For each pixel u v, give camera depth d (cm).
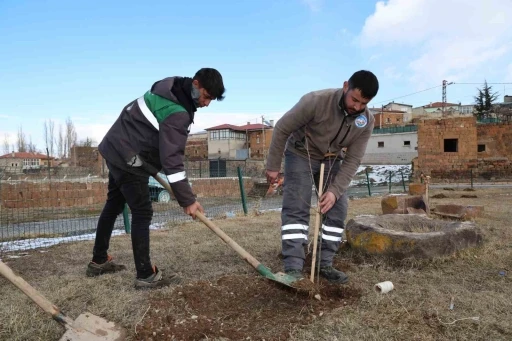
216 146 6159
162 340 244
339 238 366
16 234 725
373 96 305
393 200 796
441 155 3139
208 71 299
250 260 309
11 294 313
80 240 606
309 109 327
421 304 289
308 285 297
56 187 1337
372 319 265
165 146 294
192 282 344
